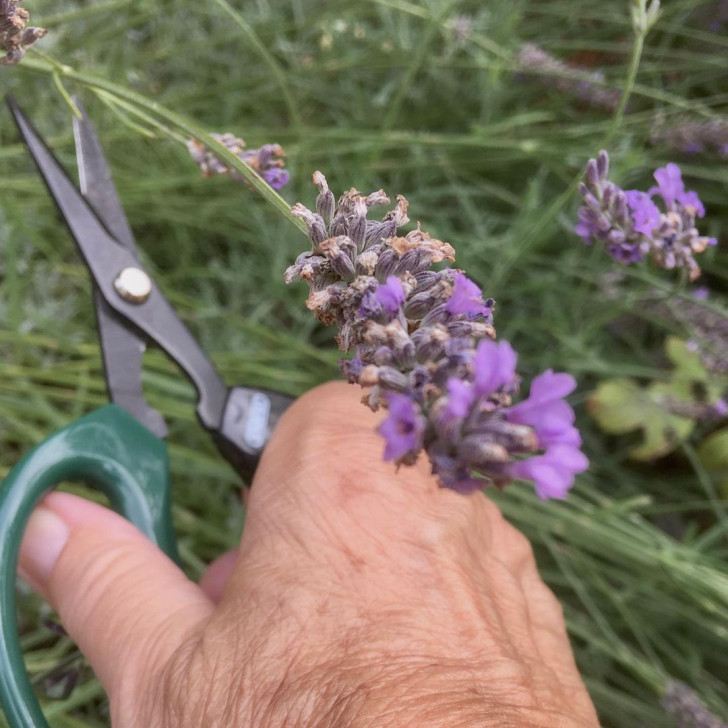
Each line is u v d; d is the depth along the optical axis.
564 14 0.35
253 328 0.30
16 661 0.15
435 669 0.14
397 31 0.34
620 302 0.30
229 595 0.16
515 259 0.27
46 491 0.17
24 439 0.29
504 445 0.10
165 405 0.27
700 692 0.31
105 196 0.21
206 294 0.33
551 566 0.32
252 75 0.36
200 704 0.15
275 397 0.21
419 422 0.10
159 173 0.32
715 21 0.35
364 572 0.16
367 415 0.19
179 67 0.36
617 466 0.34
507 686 0.15
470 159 0.34
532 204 0.29
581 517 0.27
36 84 0.31
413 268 0.12
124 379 0.20
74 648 0.26
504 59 0.31
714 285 0.36
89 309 0.32
